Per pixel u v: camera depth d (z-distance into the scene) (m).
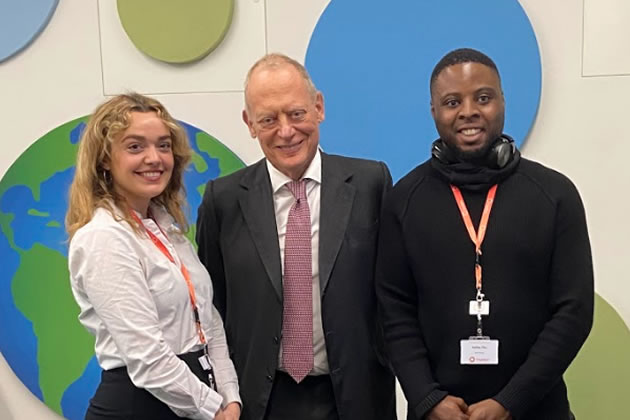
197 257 1.68
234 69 2.34
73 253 1.45
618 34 2.13
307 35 2.29
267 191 1.66
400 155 2.26
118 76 2.41
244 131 2.36
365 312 1.61
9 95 2.49
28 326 2.52
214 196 1.74
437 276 1.44
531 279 1.40
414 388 1.44
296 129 1.54
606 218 2.21
